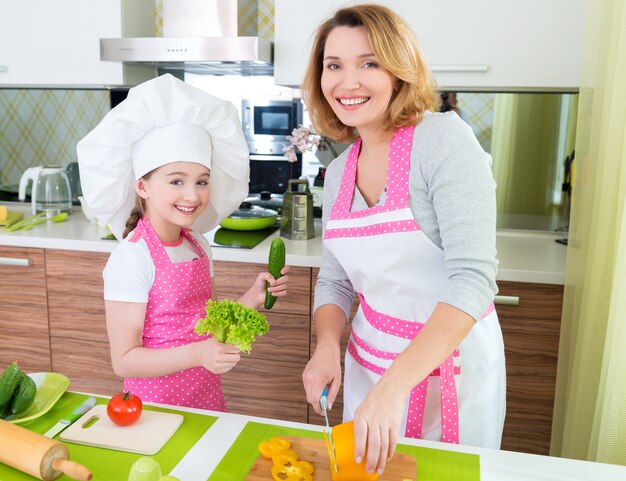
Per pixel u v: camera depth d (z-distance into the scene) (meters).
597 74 1.67
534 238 2.47
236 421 1.08
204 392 1.39
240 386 2.23
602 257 1.60
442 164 1.11
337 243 1.29
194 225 1.65
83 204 2.52
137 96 1.29
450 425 1.24
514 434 2.08
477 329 1.28
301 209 2.30
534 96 2.41
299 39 2.24
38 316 2.34
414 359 0.96
